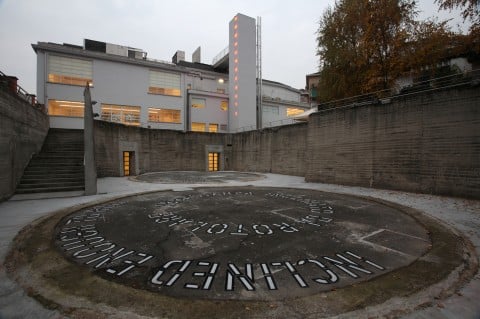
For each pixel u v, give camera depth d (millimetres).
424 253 5172
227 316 3078
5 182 10766
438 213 8336
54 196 11641
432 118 11914
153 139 26016
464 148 10875
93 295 3531
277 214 8531
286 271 4359
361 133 15000
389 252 5227
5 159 10750
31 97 16953
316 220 7773
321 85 22703
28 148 14242
